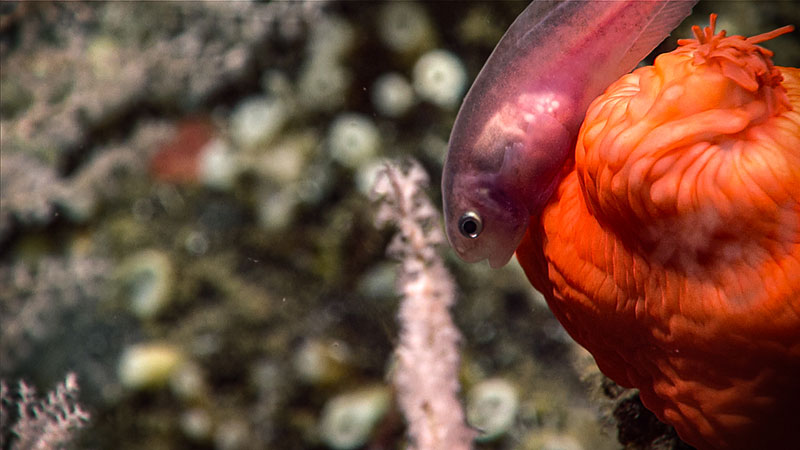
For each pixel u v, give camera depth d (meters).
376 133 1.61
